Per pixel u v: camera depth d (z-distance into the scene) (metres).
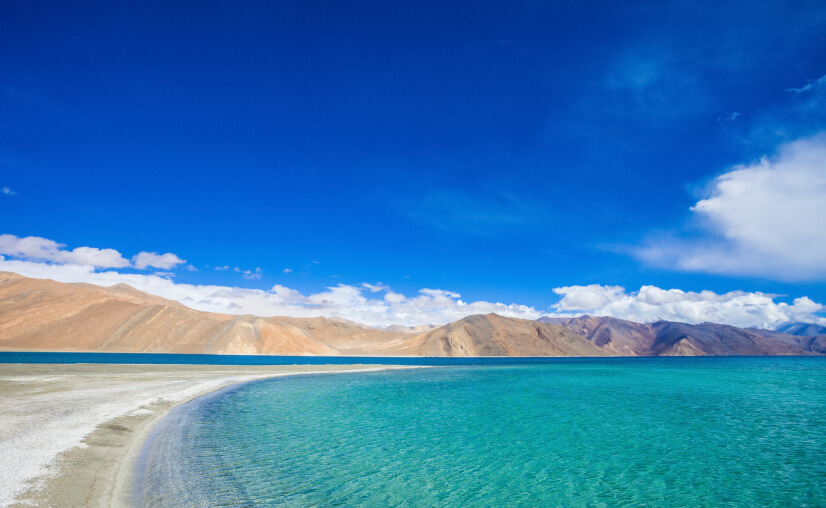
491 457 18.03
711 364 127.25
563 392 42.34
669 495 14.15
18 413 20.23
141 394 30.14
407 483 14.48
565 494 14.05
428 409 30.09
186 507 10.91
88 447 15.27
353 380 53.88
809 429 24.36
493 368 94.62
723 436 22.47
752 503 13.58
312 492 13.05
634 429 24.00
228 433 20.30
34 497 10.39
